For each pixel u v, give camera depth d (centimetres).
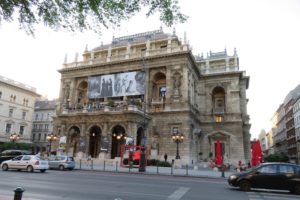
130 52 5553
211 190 1622
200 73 5900
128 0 904
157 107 5097
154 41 5697
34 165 2612
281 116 11494
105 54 6359
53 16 917
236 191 1644
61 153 4722
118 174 2697
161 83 5456
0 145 6344
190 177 2642
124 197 1226
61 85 6091
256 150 3256
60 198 1151
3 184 1565
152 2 910
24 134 7812
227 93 5719
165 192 1438
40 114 9000
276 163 1739
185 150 4566
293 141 8912
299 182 1644
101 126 4597
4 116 7162
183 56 4988
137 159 3809
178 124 4747
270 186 1667
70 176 2238
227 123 5522
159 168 3694
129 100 4906
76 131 5169
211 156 5259
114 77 5362
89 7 900
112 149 4959
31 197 1141
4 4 866
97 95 5447
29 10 902
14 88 7569
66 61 6266
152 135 4862
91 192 1352
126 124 4366
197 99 5794
